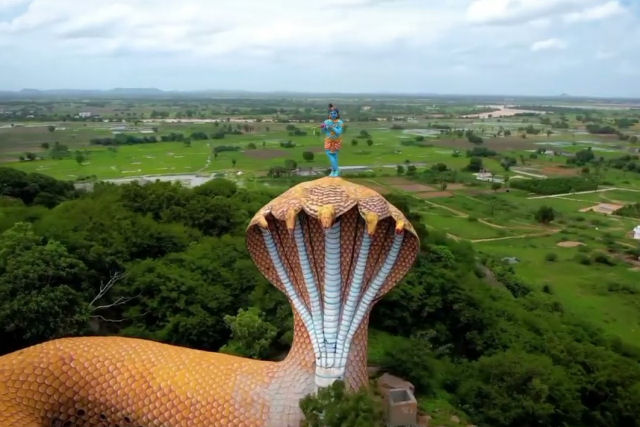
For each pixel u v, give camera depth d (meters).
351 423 10.71
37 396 11.88
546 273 54.66
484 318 28.88
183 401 12.23
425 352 22.55
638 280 53.56
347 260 12.34
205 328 22.30
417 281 28.64
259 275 25.56
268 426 11.94
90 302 21.83
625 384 25.72
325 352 12.05
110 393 12.39
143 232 28.56
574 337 32.91
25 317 18.02
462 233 70.12
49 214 31.67
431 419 18.94
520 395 21.48
